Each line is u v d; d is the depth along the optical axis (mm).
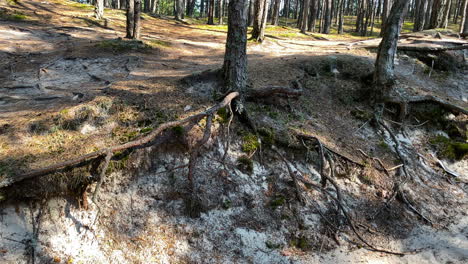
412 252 6070
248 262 5375
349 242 6055
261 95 7578
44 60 10312
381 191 7094
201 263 5207
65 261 4738
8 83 8188
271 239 5770
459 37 15344
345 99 9305
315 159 7055
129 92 7062
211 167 6238
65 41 12852
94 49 11195
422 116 9305
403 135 8859
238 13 6789
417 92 10109
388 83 9070
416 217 6875
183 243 5391
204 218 5742
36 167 4945
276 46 14906
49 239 4824
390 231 6484
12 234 4641
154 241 5277
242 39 6938
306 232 6020
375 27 38750
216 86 7527
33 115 6156
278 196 6352
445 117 9445
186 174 6008
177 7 29047
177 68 9969
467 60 12453
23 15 16625
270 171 6668
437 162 8406
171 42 13805
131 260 5004
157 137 5926
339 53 12039
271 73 9328
